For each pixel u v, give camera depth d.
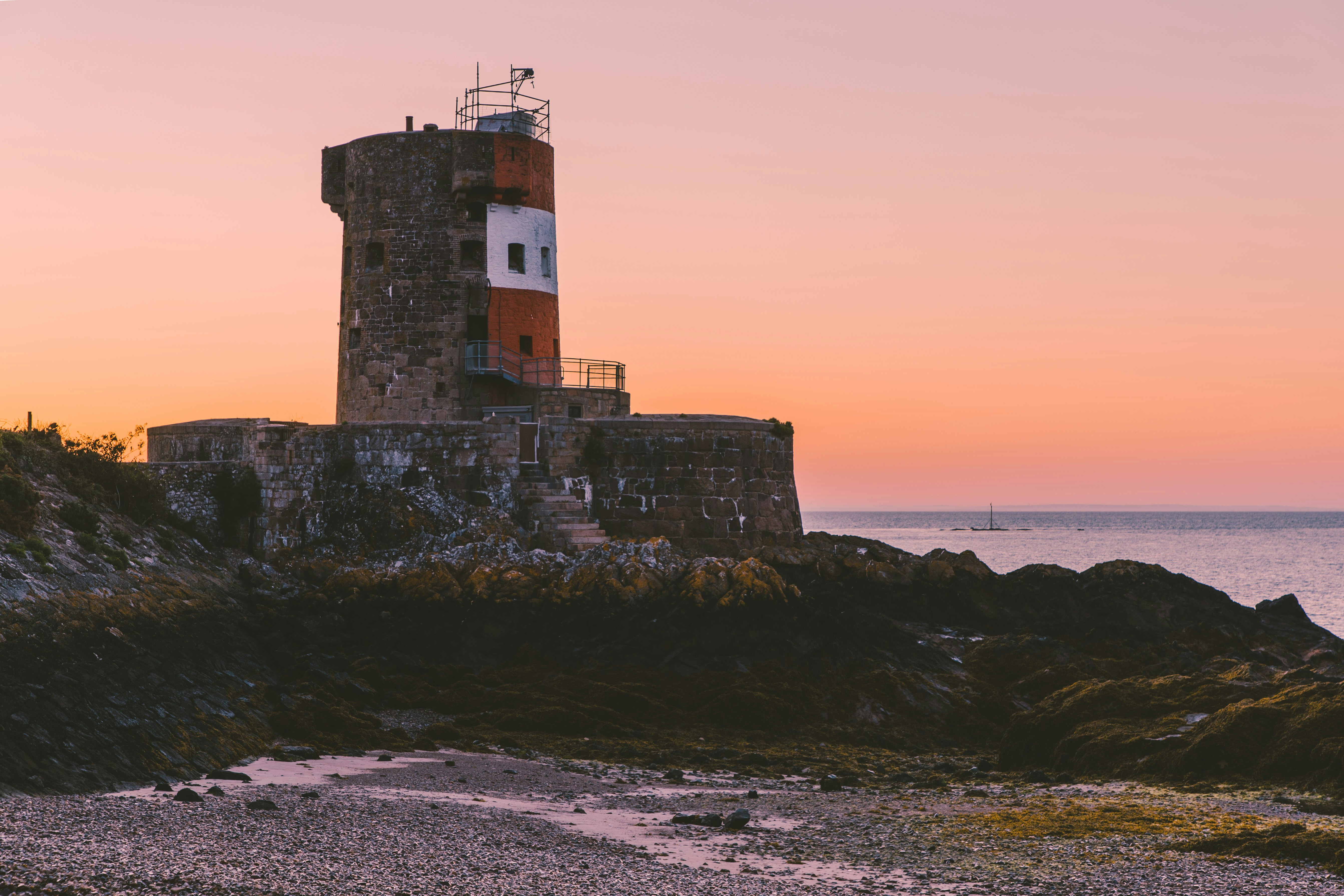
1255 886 19.38
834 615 40.25
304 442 46.75
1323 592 96.19
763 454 49.31
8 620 27.19
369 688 35.12
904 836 22.58
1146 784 28.16
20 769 21.08
